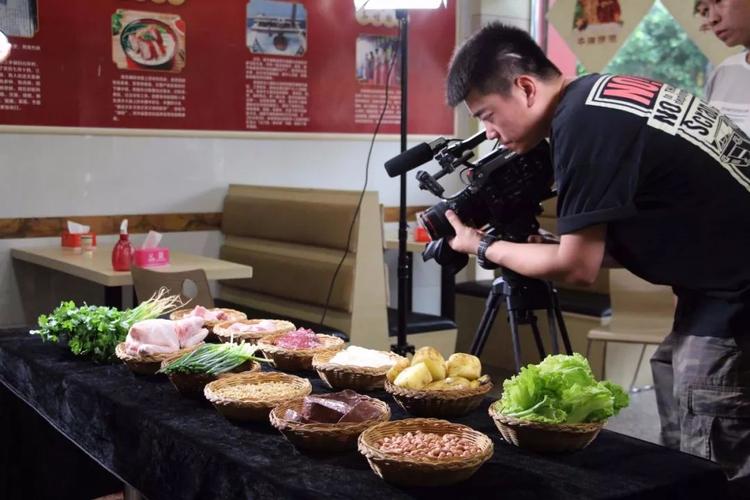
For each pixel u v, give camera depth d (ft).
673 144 5.93
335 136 16.80
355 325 13.44
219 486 5.34
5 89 13.70
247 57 15.71
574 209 6.16
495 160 8.46
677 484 4.97
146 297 10.79
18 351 8.31
